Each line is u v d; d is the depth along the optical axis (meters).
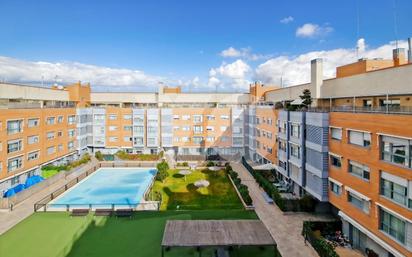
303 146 35.09
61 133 59.69
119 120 70.62
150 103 81.12
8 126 43.69
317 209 34.19
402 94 25.75
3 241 27.91
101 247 26.69
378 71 28.62
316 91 39.97
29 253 25.64
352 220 25.95
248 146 69.88
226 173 54.75
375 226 22.92
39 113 51.66
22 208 36.47
